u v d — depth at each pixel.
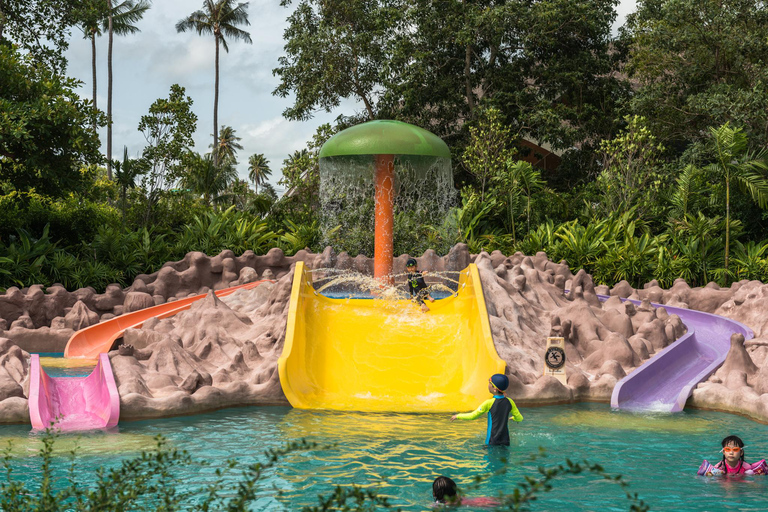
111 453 7.38
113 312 17.23
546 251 23.39
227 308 13.60
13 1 21.83
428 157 15.30
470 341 11.50
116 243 20.91
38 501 4.21
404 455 7.43
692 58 28.25
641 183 25.91
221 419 9.23
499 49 31.80
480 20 28.58
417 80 30.72
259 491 6.11
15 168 20.59
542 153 33.94
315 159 30.17
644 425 9.12
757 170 22.95
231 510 3.87
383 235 14.35
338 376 10.90
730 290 17.86
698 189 24.91
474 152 27.98
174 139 28.91
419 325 12.35
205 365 11.50
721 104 25.41
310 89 31.69
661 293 18.36
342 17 32.88
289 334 10.96
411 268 13.38
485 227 26.80
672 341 13.31
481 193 27.48
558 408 10.23
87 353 14.67
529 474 6.74
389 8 30.70
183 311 14.85
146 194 29.08
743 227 24.59
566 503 5.89
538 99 30.91
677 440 8.26
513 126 31.31
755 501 5.96
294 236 25.09
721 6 27.41
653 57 28.59
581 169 32.28
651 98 27.97
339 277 16.98
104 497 3.91
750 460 7.39
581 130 30.78
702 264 22.25
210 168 31.45
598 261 22.12
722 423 9.27
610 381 10.83
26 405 8.74
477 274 12.47
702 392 10.35
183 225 26.66
